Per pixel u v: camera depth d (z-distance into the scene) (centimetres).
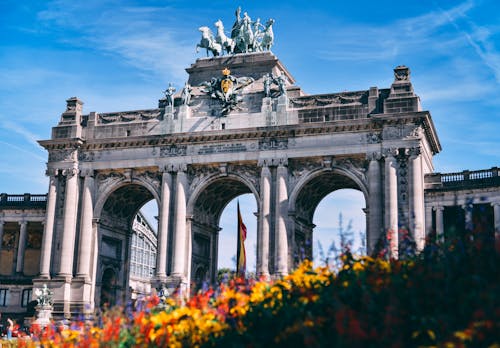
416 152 7269
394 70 7625
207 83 8369
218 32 8775
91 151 8550
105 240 8675
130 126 8481
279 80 8050
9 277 9456
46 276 8219
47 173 8575
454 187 7488
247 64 8350
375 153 7450
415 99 7394
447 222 7806
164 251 7900
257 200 7825
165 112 8394
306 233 8356
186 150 8162
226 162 7969
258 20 8831
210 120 8188
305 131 7706
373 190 7356
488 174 7550
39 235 9894
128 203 9081
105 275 8750
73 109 8725
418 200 7156
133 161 8325
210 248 8781
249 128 7856
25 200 9825
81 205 8444
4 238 10025
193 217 8119
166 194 8081
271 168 7806
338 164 7650
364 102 7694
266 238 7581
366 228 7425
